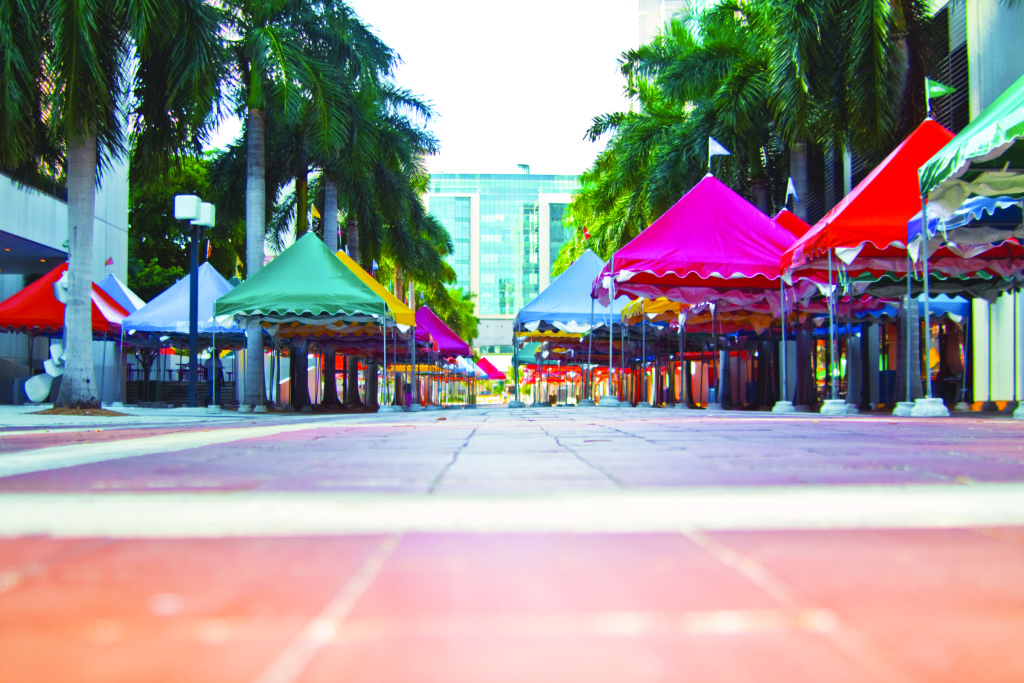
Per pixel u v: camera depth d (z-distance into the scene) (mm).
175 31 15523
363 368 48219
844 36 19297
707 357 32344
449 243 46250
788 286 18672
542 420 12594
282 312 18734
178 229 45406
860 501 2717
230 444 6508
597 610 1349
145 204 44906
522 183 155125
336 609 1368
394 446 6109
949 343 20641
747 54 24047
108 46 14969
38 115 15391
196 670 1039
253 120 21328
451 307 48281
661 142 27422
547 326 26562
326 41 23562
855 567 1683
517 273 152500
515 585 1540
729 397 23844
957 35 19094
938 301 19078
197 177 43781
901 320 17984
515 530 2213
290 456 5133
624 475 3680
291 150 26969
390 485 3334
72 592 1507
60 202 29750
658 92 28922
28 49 14094
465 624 1270
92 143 15172
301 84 20422
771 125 23406
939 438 6602
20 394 26000
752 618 1291
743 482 3340
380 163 31812
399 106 33094
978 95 17766
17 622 1292
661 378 30141
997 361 17859
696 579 1579
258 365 21641
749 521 2316
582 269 26781
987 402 17234
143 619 1310
